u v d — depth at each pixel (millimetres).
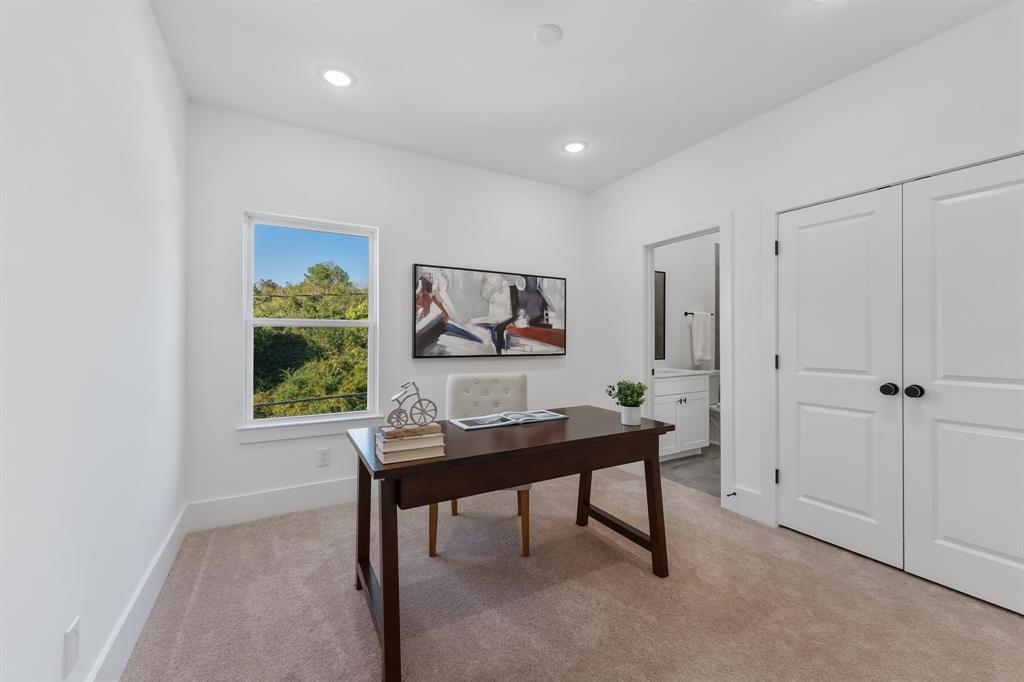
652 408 3607
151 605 1743
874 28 1916
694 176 3107
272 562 2135
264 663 1469
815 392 2400
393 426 1582
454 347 3369
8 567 849
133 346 1562
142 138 1656
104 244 1312
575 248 4066
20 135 895
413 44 2037
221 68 2207
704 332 4898
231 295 2598
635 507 2865
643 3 1783
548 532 2486
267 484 2697
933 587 1921
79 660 1147
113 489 1374
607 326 3932
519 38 1998
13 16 867
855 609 1760
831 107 2334
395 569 1396
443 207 3355
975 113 1837
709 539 2396
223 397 2574
